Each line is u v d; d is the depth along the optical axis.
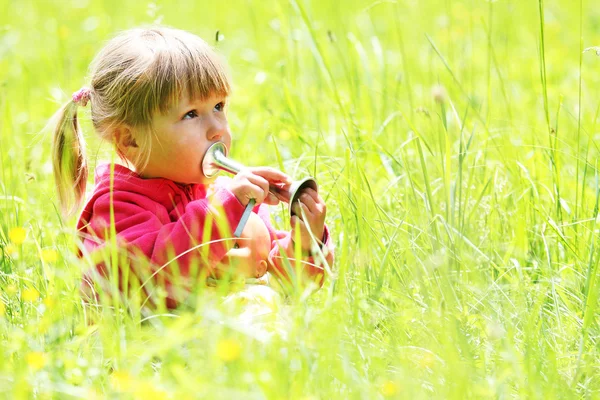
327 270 3.49
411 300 3.61
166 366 3.09
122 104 3.77
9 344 3.32
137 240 3.62
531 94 6.98
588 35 9.15
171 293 3.59
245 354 3.03
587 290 3.64
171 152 3.74
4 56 8.62
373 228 4.21
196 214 3.61
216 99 3.79
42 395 2.94
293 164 5.27
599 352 3.40
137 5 10.61
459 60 7.94
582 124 6.14
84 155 4.04
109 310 3.34
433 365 3.13
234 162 3.75
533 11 9.60
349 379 2.94
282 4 9.24
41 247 4.38
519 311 3.56
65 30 8.01
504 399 2.99
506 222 4.53
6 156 5.50
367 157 5.34
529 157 5.11
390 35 9.09
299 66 7.33
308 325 3.21
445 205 4.38
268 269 3.90
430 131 5.61
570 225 4.21
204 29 9.74
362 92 6.36
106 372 3.20
